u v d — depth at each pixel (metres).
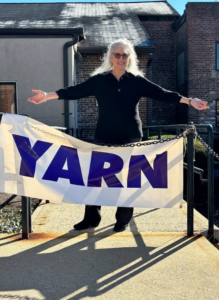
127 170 3.15
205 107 3.13
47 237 3.29
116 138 3.27
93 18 15.06
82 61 12.04
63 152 3.15
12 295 2.22
